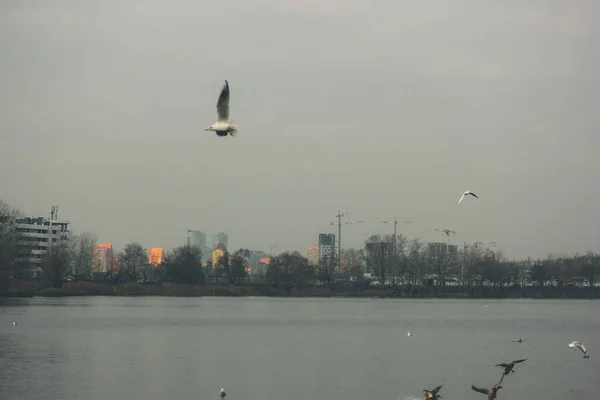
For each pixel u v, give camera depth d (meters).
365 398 69.50
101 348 104.12
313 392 71.62
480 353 102.69
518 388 74.75
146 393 70.25
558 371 85.00
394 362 92.12
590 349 109.62
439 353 102.38
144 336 123.25
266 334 130.75
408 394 71.38
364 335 130.88
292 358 95.50
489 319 182.00
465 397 70.56
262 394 70.56
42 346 105.12
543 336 132.38
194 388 72.88
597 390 73.81
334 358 95.88
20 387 72.19
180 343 112.69
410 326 154.00
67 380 76.12
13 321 148.50
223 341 116.69
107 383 74.75
